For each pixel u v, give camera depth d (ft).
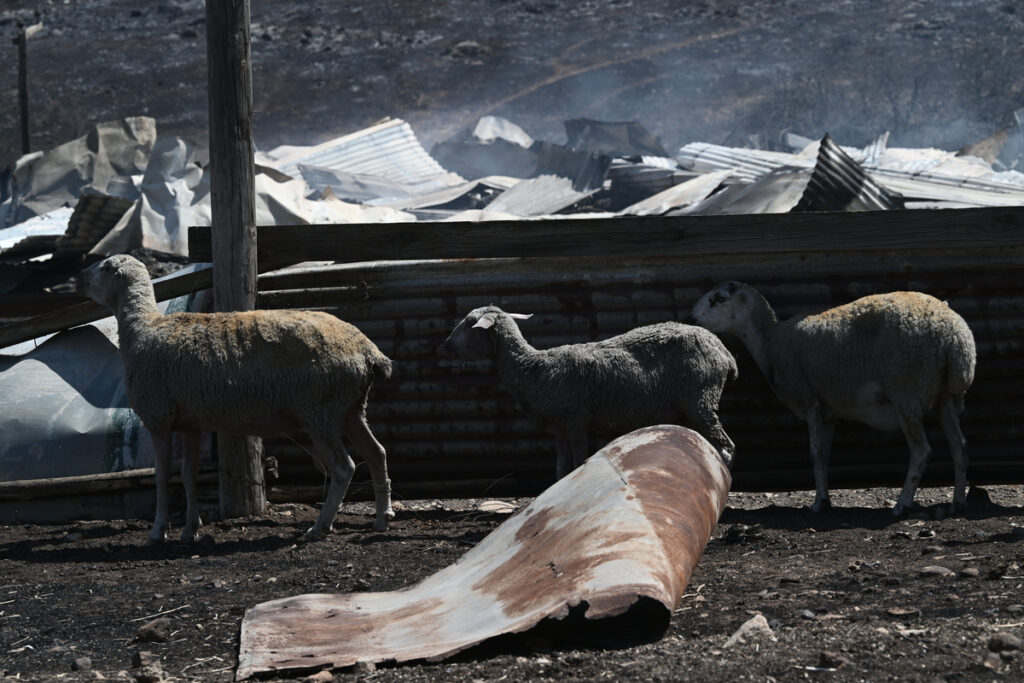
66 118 157.07
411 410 28.22
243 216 26.71
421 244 27.53
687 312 27.81
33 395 28.53
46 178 65.92
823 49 174.29
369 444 25.17
